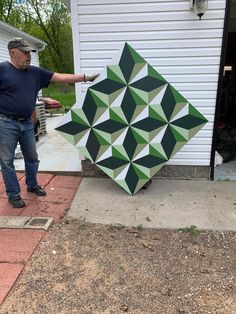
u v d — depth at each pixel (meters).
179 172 4.32
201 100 4.03
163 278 2.46
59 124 3.70
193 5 3.58
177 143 3.70
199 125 3.65
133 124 3.64
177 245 2.90
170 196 3.81
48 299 2.23
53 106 11.41
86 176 4.43
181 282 2.41
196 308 2.16
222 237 3.03
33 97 3.28
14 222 3.17
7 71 3.04
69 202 3.67
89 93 3.59
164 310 2.14
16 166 4.70
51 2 28.16
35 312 2.11
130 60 3.50
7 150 3.29
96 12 3.82
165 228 3.14
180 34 3.81
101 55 3.97
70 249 2.80
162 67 3.96
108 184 4.16
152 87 3.55
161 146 3.70
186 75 3.95
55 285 2.37
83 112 3.65
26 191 3.94
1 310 2.12
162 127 3.64
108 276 2.47
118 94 3.57
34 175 3.74
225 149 5.16
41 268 2.55
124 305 2.18
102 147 3.73
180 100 3.58
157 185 4.12
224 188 4.02
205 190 3.97
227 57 8.41
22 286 2.35
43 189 3.91
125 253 2.77
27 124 3.41
